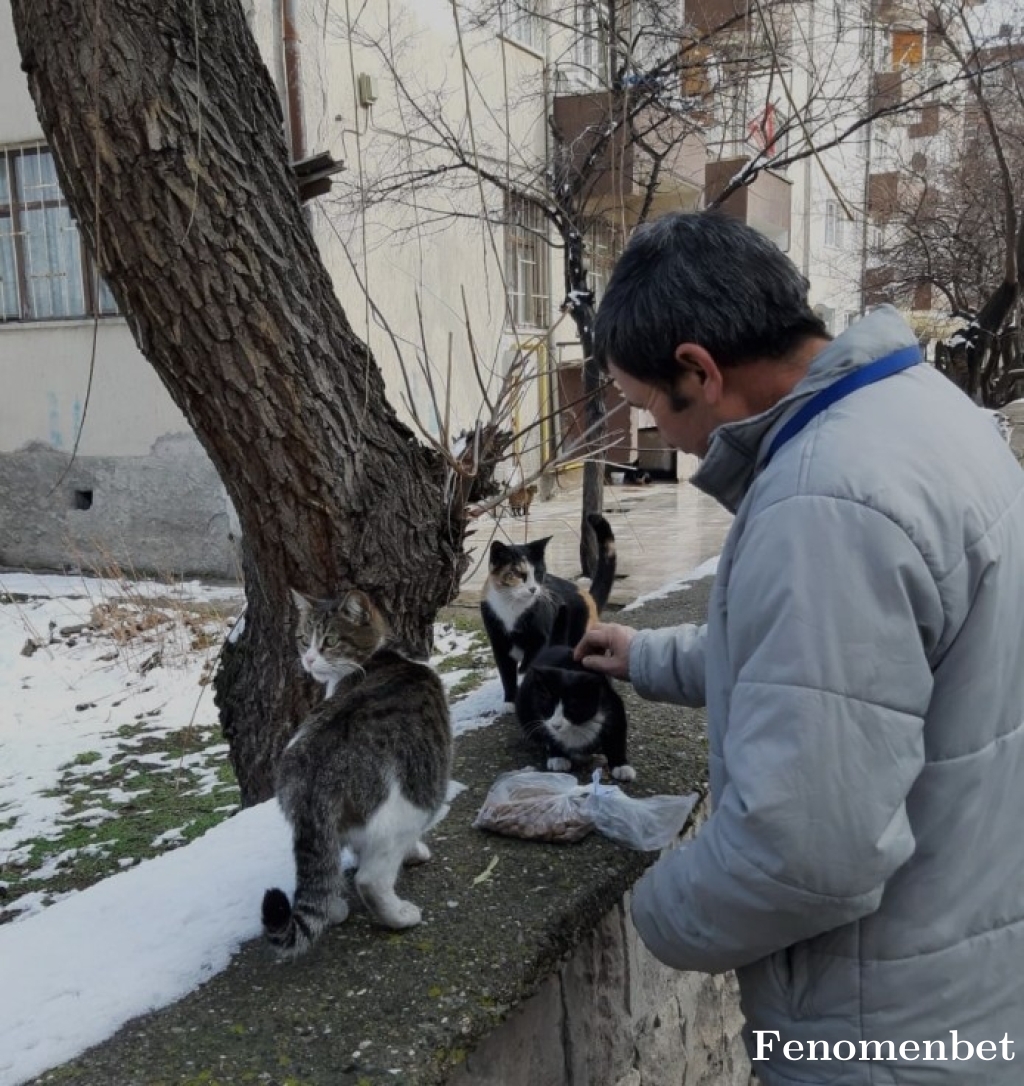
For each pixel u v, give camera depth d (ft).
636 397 4.50
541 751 7.53
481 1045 4.67
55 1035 4.22
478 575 25.08
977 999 3.82
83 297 28.35
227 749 15.51
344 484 7.63
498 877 5.47
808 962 3.98
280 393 7.13
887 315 4.12
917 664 3.43
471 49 27.55
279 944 4.57
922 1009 3.81
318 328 7.30
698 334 4.06
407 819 5.08
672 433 4.52
